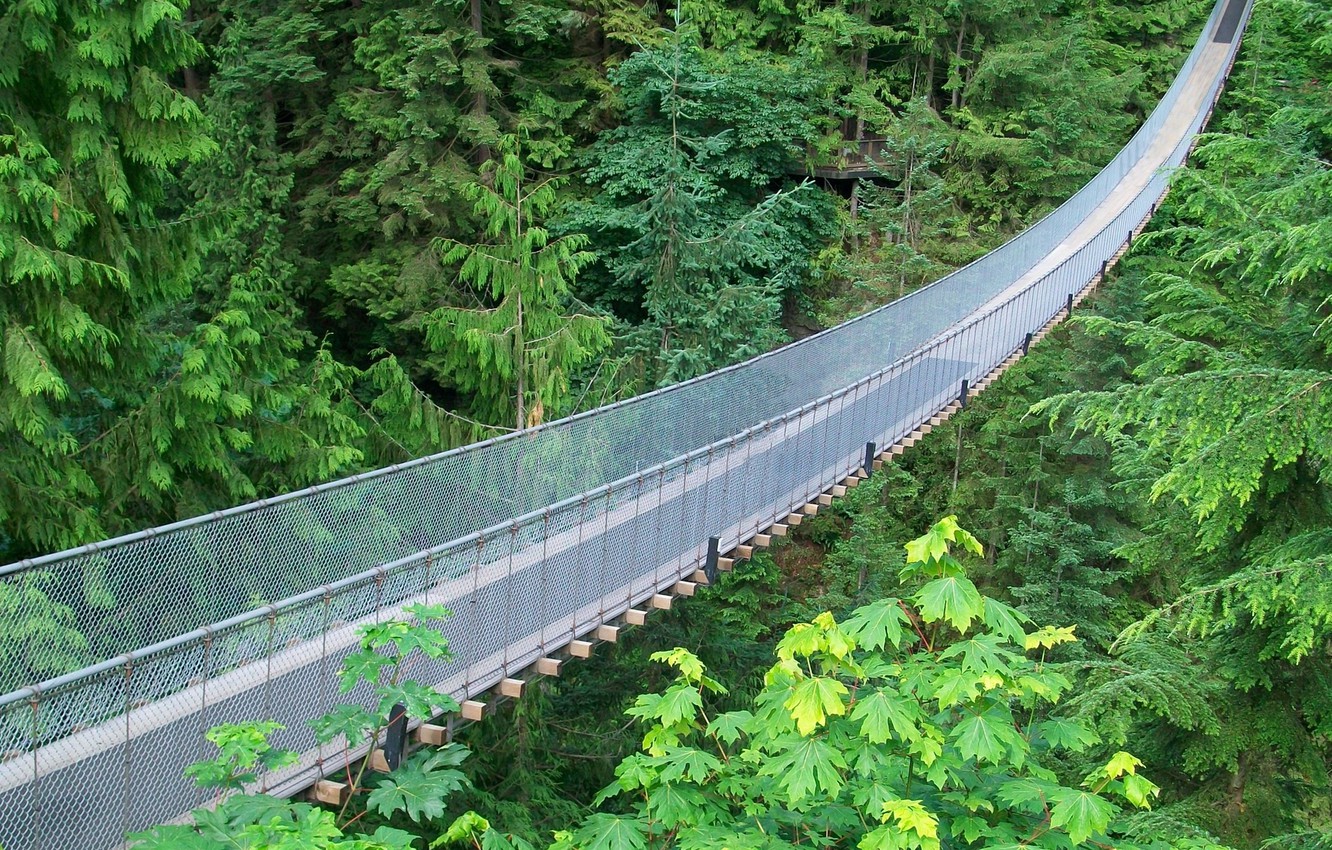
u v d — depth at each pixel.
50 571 5.54
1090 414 7.50
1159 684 7.32
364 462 12.66
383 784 4.55
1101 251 17.81
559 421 8.58
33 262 7.54
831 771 3.79
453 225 17.83
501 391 13.75
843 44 23.00
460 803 10.02
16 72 8.02
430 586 6.80
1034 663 4.35
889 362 13.14
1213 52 28.11
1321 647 7.61
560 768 12.29
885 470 17.66
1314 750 7.56
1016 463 17.80
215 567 6.24
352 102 18.27
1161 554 8.45
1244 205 10.17
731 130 20.92
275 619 5.88
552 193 13.93
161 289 9.05
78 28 8.02
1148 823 7.01
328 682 6.10
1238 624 7.68
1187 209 9.35
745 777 4.57
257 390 10.06
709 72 20.89
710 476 9.27
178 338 9.98
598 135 21.25
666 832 4.67
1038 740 4.42
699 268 14.87
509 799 11.02
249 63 17.14
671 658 4.39
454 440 13.11
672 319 14.86
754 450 9.80
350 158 18.64
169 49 8.65
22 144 7.76
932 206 21.36
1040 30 25.77
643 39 20.41
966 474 19.33
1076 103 23.31
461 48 18.30
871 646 3.81
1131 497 15.77
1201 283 17.83
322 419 10.94
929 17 23.67
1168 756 8.05
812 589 18.09
